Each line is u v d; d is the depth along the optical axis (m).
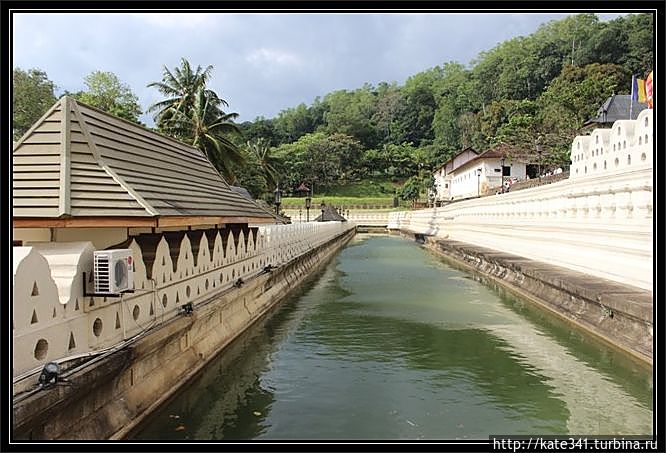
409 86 157.38
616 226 13.04
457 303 16.09
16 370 4.22
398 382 8.57
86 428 5.08
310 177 108.12
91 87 50.53
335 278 22.66
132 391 6.22
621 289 11.60
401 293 18.17
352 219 83.88
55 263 5.30
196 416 7.12
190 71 39.72
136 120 44.88
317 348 10.73
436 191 92.62
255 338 11.55
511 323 13.09
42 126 6.81
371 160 115.12
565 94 59.41
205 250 9.58
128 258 5.85
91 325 5.54
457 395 7.98
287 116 157.38
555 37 103.69
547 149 57.16
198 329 8.88
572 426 6.82
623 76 65.75
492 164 63.69
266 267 15.19
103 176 6.61
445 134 118.31
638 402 7.67
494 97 109.06
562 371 9.14
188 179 9.84
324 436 6.48
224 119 40.47
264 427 6.74
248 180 61.53
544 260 19.20
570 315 12.68
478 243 32.53
